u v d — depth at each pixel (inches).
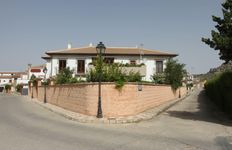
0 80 4256.9
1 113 677.9
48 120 556.7
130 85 619.5
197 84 4827.8
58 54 1346.0
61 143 329.1
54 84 975.0
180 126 482.9
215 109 815.7
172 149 302.0
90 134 396.5
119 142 339.0
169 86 1210.0
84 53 1333.7
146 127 471.8
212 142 342.0
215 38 496.1
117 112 594.9
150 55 1354.6
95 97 607.5
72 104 730.2
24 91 2322.8
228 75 663.1
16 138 357.7
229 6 510.3
